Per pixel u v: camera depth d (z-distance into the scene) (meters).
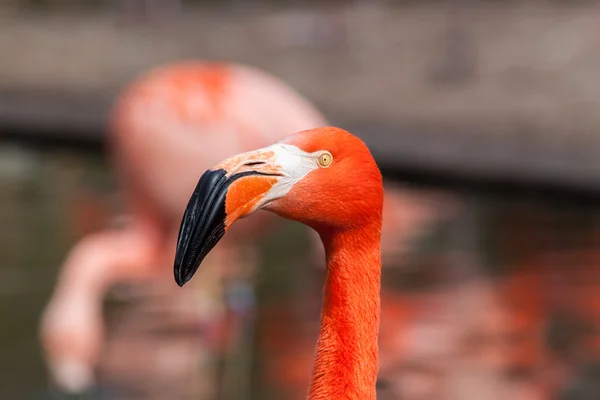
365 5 27.98
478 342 8.72
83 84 23.77
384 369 8.13
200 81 9.55
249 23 28.00
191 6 32.50
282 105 9.65
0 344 9.26
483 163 14.02
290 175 2.97
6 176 16.69
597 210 13.02
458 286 10.16
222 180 2.88
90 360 8.86
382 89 20.31
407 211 13.41
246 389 8.16
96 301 9.71
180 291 10.34
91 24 30.16
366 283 3.12
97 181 16.22
